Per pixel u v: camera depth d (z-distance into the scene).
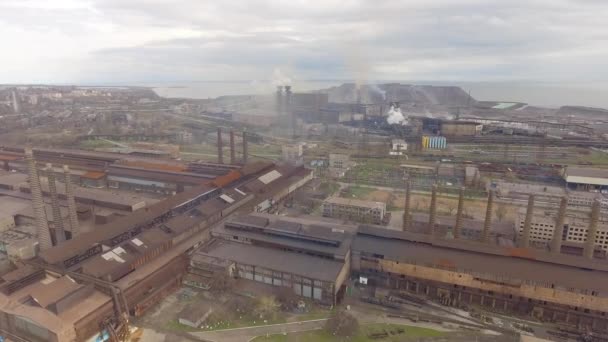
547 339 78.69
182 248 107.44
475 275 90.00
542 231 120.75
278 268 94.50
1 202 142.88
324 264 96.38
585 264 89.12
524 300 87.75
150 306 89.75
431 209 116.19
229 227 114.38
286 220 120.00
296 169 194.38
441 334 80.44
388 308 90.06
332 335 79.38
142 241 100.81
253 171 178.62
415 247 100.00
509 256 94.19
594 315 82.12
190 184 165.12
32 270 90.88
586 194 165.00
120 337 77.56
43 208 105.12
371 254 99.19
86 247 99.25
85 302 80.00
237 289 94.44
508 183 182.50
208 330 81.12
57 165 199.38
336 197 158.62
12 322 76.69
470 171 198.25
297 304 89.19
